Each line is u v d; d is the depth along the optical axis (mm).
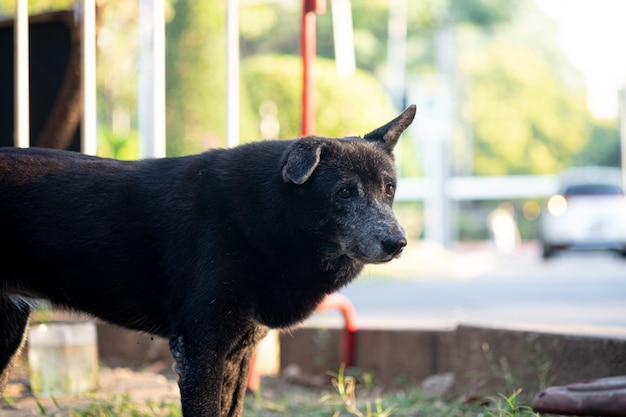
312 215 4918
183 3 20688
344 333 8305
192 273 4867
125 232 4938
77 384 6918
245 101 18578
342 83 15812
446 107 35750
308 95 7848
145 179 5047
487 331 7250
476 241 45594
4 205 4926
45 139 8344
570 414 4945
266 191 4906
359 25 40562
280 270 4965
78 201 4957
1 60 8602
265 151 5055
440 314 13383
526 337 6945
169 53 20719
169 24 20719
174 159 5137
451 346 7938
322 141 4887
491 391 7133
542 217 24719
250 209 4891
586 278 19000
